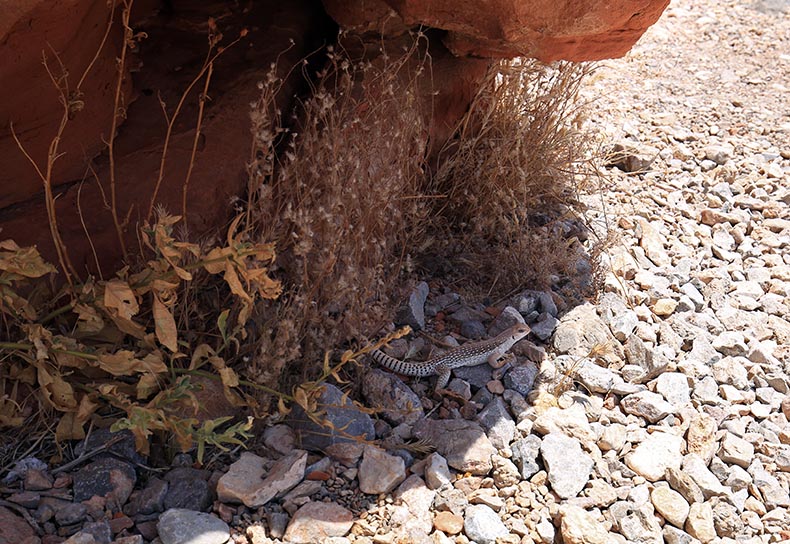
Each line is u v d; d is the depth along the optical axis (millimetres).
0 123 712
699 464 762
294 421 727
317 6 1062
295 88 972
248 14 1017
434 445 740
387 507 678
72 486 653
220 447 656
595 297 961
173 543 608
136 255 755
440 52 998
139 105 883
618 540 680
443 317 910
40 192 775
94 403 679
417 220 922
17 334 709
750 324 976
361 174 820
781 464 788
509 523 686
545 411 794
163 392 658
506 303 934
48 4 644
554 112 1103
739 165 1279
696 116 1411
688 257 1075
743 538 711
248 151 857
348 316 768
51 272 671
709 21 1750
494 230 1002
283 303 771
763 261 1098
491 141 1000
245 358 719
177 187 806
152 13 989
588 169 1178
